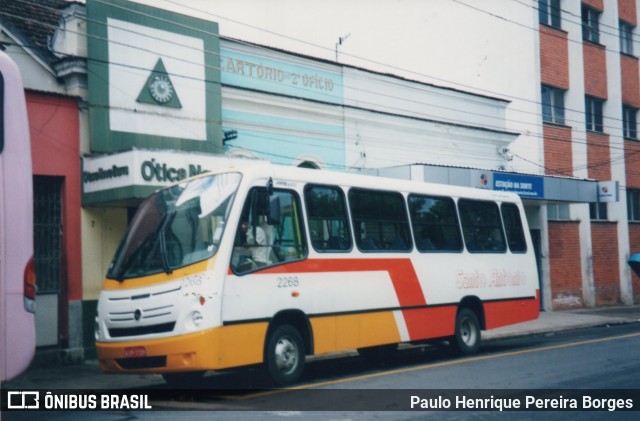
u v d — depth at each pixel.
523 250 15.54
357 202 12.02
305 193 11.11
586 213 27.25
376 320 11.83
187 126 14.92
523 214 15.77
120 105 13.90
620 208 29.72
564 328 20.27
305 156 17.69
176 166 12.94
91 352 13.43
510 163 24.06
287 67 17.64
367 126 19.30
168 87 14.65
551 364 12.30
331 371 12.26
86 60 13.60
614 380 10.55
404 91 20.67
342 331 11.22
